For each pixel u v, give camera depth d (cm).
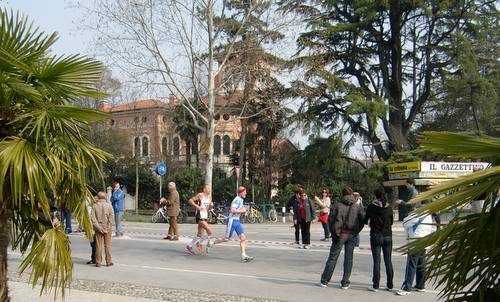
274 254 1512
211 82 2992
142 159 4931
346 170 4147
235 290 966
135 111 4703
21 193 436
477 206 272
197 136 5100
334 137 3750
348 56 3866
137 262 1359
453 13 3769
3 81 449
